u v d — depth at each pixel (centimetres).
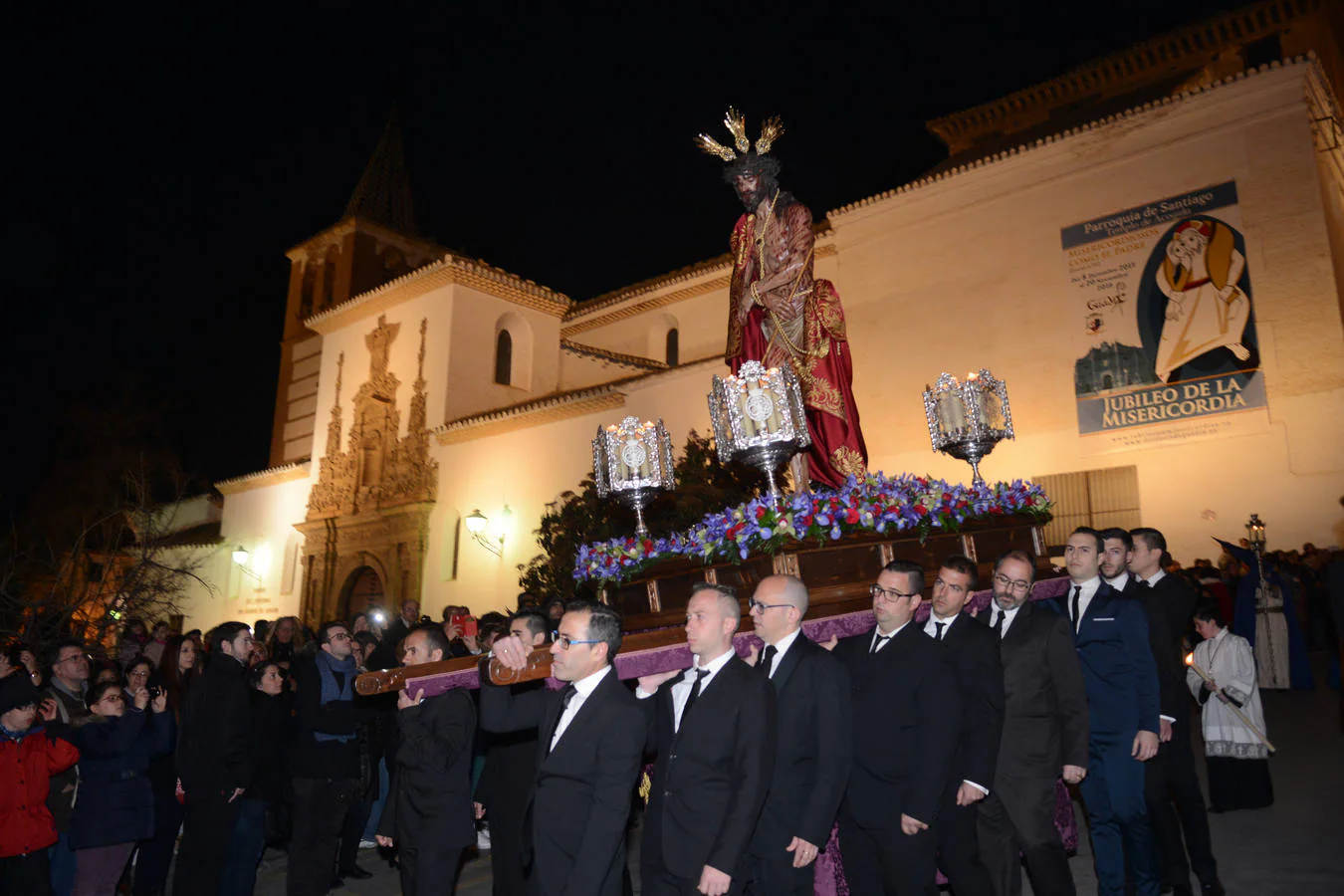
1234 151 1902
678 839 444
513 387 2825
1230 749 798
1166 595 648
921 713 488
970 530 746
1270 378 1805
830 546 642
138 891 768
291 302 3597
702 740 448
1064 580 792
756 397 650
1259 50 2336
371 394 2895
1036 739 545
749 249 861
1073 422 2022
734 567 648
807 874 466
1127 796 557
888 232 2361
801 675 476
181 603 3350
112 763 671
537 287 2895
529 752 611
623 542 749
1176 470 1884
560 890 440
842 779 454
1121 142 2045
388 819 611
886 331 2323
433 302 2794
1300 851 682
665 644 532
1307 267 1794
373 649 1014
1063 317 2069
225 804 695
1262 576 1374
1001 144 2642
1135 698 561
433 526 2622
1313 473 1738
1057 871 529
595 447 771
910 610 515
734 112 871
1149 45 2436
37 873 616
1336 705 1201
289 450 3400
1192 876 651
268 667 805
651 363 2755
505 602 2377
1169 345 1927
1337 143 1977
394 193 3834
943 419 835
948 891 616
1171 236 1953
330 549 2909
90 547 1670
